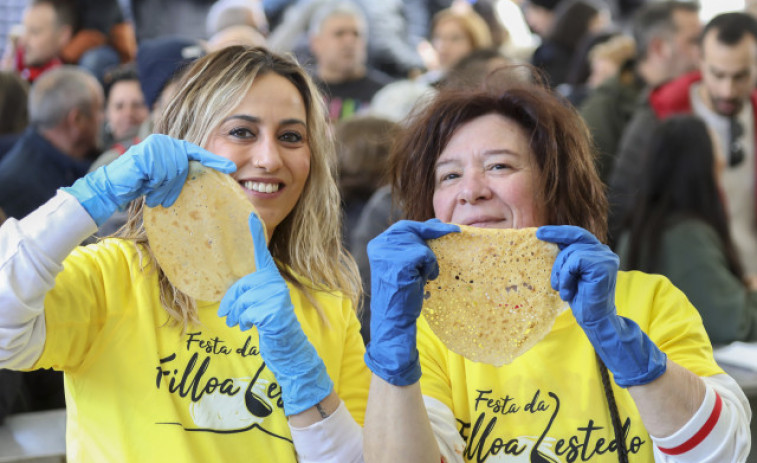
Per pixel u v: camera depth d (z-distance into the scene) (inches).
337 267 75.8
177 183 60.3
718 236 127.1
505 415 62.8
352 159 134.3
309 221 73.5
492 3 249.1
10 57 216.7
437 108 68.9
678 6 186.2
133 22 226.5
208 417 62.8
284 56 72.1
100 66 207.3
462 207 66.2
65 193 58.1
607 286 55.2
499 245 59.8
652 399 57.1
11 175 145.1
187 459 60.6
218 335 64.7
